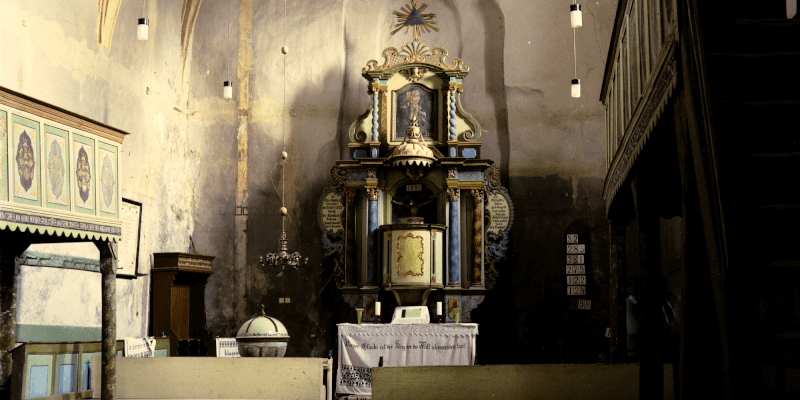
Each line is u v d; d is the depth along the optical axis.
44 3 10.52
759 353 3.79
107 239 8.05
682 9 4.12
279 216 15.59
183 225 15.34
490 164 14.59
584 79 15.20
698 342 4.24
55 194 7.29
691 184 4.18
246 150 15.81
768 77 4.20
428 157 14.38
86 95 11.69
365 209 14.85
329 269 15.30
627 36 6.51
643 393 6.17
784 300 3.94
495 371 7.04
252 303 15.38
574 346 14.47
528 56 15.44
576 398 6.98
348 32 16.08
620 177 7.11
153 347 10.52
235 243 15.58
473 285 14.42
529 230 14.93
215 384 8.05
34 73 10.23
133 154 13.33
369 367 12.44
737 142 4.07
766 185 3.94
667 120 4.86
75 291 11.15
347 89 15.88
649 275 6.18
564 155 15.06
